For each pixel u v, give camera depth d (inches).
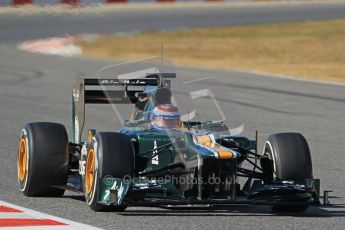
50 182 1261.1
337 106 2432.3
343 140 1899.6
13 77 3090.6
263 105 2431.1
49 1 3659.0
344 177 1482.5
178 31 4940.9
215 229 1055.6
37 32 3757.4
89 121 2162.9
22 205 1211.2
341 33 4729.3
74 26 3681.1
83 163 1230.9
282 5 6806.1
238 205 1220.5
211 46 4301.2
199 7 6520.7
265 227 1074.7
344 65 3548.2
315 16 5762.8
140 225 1070.4
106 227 1056.8
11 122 2134.6
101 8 3720.5
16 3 3774.6
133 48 4197.8
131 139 1180.5
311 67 3476.9
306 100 2541.8
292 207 1173.1
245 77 3097.9
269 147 1184.8
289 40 4495.6
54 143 1261.1
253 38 4608.8
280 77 3125.0
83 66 3444.9
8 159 1628.9
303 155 1162.0
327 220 1130.7
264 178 1187.3
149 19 5516.7
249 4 6855.3
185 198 1122.0
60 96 2642.7
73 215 1136.2
